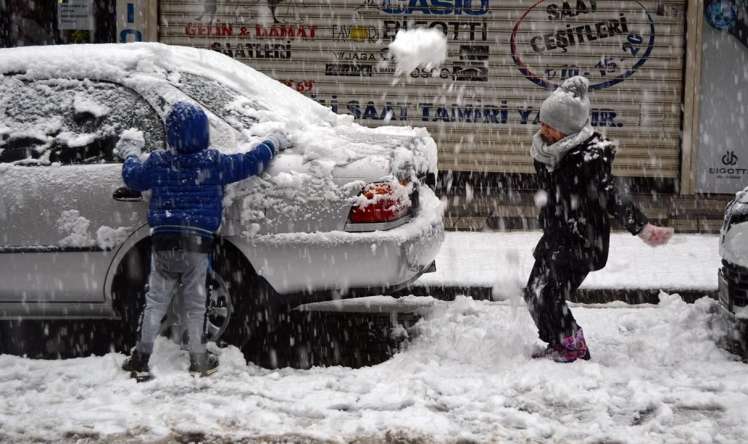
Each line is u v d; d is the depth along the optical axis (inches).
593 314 693.3
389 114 1109.7
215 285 563.8
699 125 1128.2
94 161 574.9
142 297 570.3
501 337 601.9
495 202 1097.4
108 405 483.2
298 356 600.1
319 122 641.0
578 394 496.7
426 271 601.3
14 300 577.9
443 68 1101.7
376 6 1095.0
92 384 516.4
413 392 500.1
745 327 594.2
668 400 491.8
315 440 439.5
